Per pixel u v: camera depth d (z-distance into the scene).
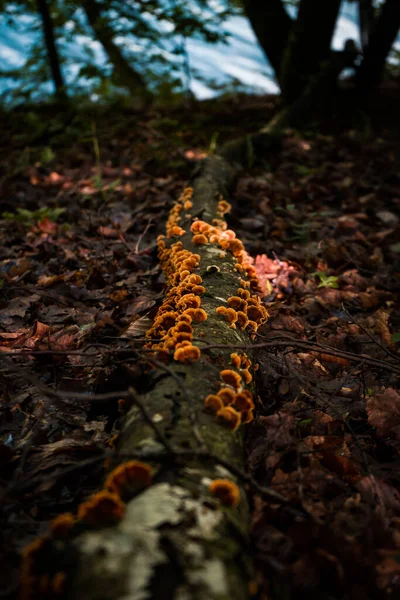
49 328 1.00
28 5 3.03
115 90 3.24
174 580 0.38
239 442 0.60
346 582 0.48
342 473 0.67
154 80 3.25
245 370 0.70
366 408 0.78
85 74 2.79
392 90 3.39
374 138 2.58
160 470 0.50
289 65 2.89
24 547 0.53
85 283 1.22
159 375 0.65
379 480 0.66
